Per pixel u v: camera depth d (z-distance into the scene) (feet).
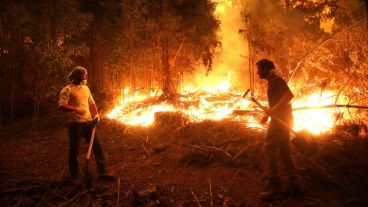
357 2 29.25
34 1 31.22
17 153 22.97
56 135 27.17
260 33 38.68
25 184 17.24
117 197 15.47
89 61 40.42
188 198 15.61
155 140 24.30
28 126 29.71
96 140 17.93
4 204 14.93
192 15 39.06
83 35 39.34
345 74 28.30
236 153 20.10
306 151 15.57
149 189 15.52
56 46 31.22
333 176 16.44
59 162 21.21
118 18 36.78
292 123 15.49
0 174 18.71
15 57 31.48
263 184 16.66
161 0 36.91
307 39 35.55
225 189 16.38
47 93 31.60
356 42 27.22
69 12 32.60
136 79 38.01
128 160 20.99
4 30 29.84
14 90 32.91
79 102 17.53
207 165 19.47
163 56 36.70
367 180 15.94
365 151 19.33
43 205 14.96
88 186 16.39
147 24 35.27
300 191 15.28
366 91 25.53
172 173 18.66
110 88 39.04
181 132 24.71
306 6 34.27
